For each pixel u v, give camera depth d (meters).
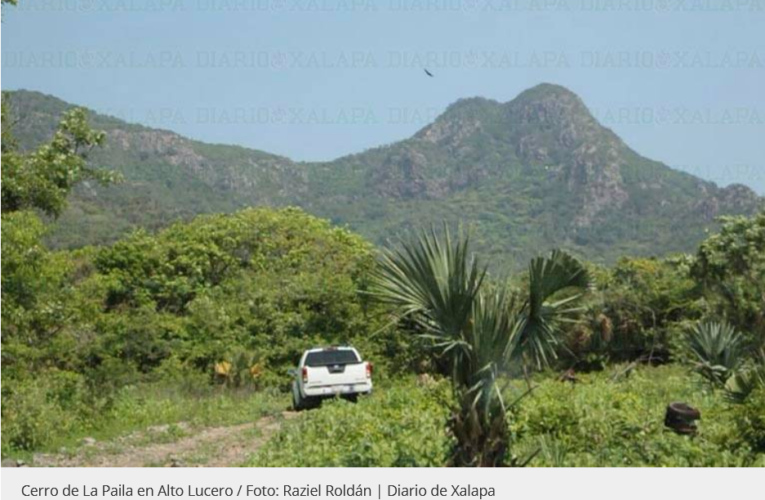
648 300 47.94
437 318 12.38
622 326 46.47
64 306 25.61
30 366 24.48
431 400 19.56
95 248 48.12
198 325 41.09
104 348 35.84
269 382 38.22
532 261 12.45
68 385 23.86
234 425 24.66
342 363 28.16
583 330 42.81
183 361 39.31
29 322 24.50
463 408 12.16
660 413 18.31
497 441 12.15
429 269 12.34
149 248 48.00
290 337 40.53
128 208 86.00
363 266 42.66
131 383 32.16
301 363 28.91
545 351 12.79
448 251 12.41
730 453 14.40
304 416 21.97
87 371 27.94
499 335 12.23
